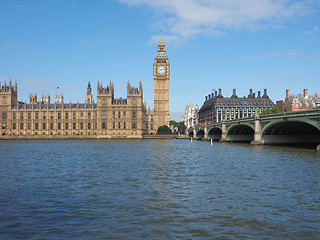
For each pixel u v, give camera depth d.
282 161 50.06
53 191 28.09
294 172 38.16
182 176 36.03
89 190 28.45
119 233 17.70
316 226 18.72
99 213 21.33
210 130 158.75
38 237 17.12
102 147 98.31
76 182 32.41
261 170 40.28
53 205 23.34
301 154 62.31
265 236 17.25
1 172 39.88
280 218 20.14
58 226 18.80
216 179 33.88
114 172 39.41
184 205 23.20
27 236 17.28
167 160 54.66
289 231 17.94
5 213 21.31
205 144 118.25
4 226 18.78
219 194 26.61
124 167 44.50
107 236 17.27
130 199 25.11
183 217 20.41
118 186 30.20
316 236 17.23
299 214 20.94
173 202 24.05
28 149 88.12
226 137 130.75
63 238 17.00
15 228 18.45
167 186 30.14
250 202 23.89
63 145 113.44
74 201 24.48
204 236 17.25
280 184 30.58
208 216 20.58
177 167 44.50
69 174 37.81
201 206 22.92
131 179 34.06
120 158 58.47
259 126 95.12
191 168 43.31
